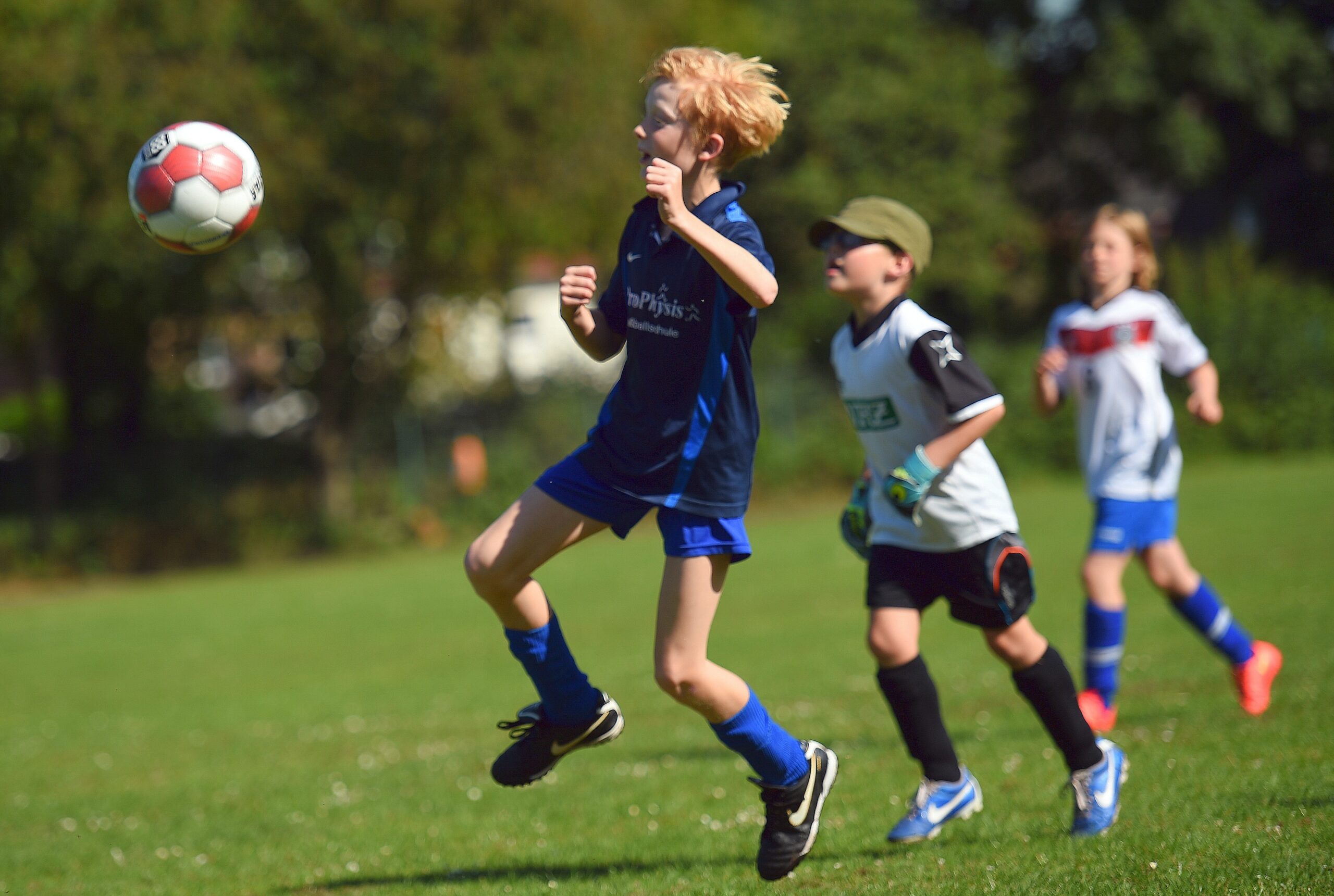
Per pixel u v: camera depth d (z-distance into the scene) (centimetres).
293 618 6006
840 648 3822
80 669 4841
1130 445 2269
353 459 10019
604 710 1473
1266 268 13888
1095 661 2278
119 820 2319
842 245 1675
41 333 9688
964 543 1623
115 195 7762
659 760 2456
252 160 1584
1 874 1930
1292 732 2042
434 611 5897
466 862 1789
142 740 3291
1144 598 4331
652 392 1381
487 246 9100
